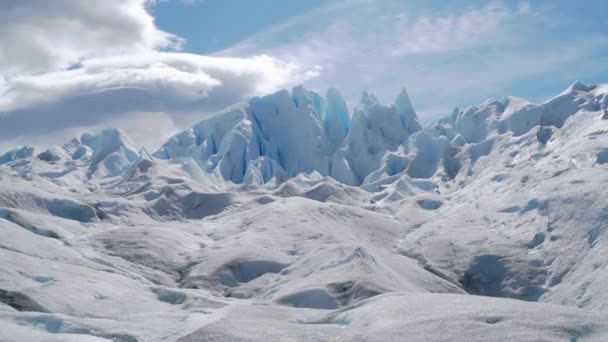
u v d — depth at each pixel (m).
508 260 59.00
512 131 112.12
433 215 85.69
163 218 89.06
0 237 51.09
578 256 53.66
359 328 23.25
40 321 26.00
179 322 25.72
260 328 24.05
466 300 25.69
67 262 51.81
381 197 105.44
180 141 161.38
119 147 172.38
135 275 53.19
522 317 21.84
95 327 24.91
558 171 73.38
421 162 127.44
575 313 22.25
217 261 57.97
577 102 96.81
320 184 107.94
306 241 64.56
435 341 20.28
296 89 168.38
